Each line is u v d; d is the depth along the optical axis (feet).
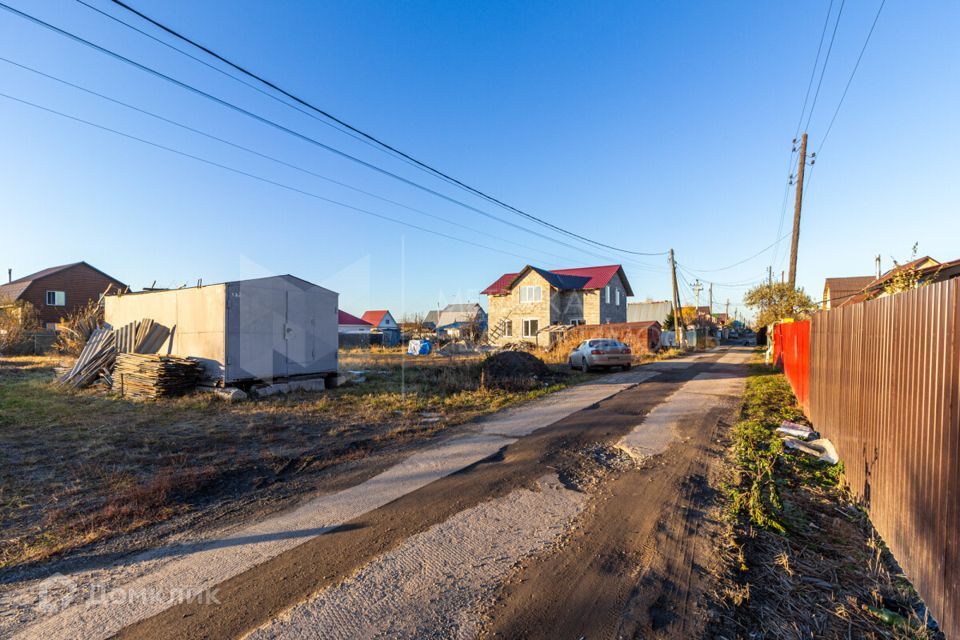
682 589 9.53
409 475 16.88
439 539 11.74
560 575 10.02
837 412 17.80
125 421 25.30
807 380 26.22
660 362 70.54
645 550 11.14
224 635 8.03
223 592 9.38
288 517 13.20
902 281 24.89
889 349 11.60
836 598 9.47
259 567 10.39
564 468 17.60
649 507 13.76
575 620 8.50
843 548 11.58
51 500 14.28
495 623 8.39
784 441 21.17
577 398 34.42
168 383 31.78
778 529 12.37
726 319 259.80
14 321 82.99
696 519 12.94
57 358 66.90
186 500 14.48
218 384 32.81
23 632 8.14
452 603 9.00
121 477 16.34
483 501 14.33
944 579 8.21
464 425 25.39
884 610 8.93
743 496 14.39
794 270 59.72
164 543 11.63
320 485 15.92
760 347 127.95
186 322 35.24
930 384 9.08
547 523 12.70
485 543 11.53
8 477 16.20
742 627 8.43
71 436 21.77
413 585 9.63
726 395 35.73
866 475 13.35
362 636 8.04
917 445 9.61
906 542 10.07
